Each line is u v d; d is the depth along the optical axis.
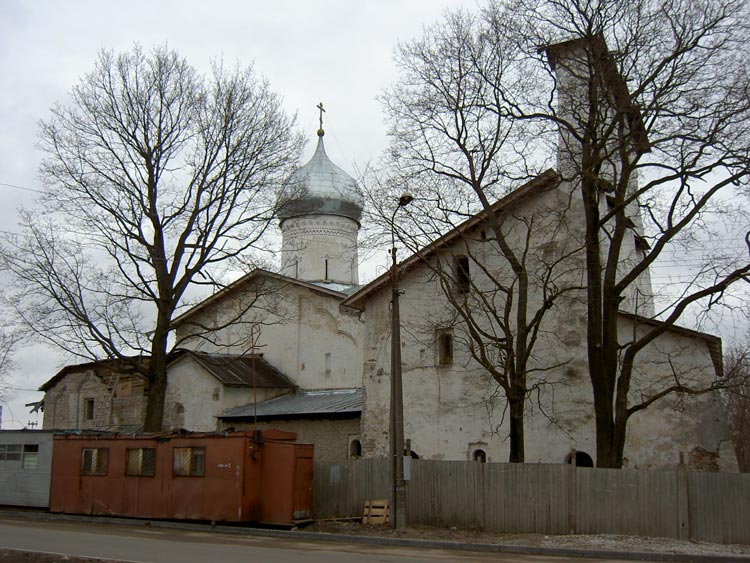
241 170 29.31
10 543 17.38
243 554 15.59
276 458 23.08
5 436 29.38
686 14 20.83
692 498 19.64
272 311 33.22
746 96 20.19
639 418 24.53
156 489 24.25
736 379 24.53
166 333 29.05
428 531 21.66
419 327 28.97
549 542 19.12
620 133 21.92
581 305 25.97
